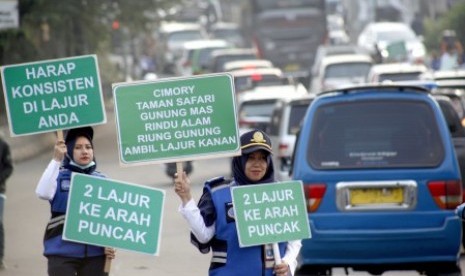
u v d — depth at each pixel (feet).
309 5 479.82
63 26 353.72
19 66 89.71
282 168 179.73
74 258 89.04
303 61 478.18
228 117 82.28
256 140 78.54
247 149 78.38
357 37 611.47
